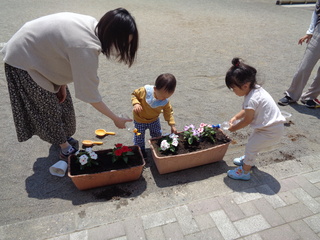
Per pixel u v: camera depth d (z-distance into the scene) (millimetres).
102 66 5500
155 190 2529
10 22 7867
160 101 2656
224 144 2727
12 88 2301
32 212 2301
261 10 12320
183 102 4223
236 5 13180
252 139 2502
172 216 2207
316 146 3250
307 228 2127
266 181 2619
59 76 2248
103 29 1914
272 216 2223
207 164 2896
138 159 2602
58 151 3047
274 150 3152
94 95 2102
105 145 3186
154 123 2916
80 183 2404
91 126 3527
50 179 2658
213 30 8594
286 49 7012
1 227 2098
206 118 3812
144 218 2186
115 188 2547
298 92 4070
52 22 2000
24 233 2061
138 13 10305
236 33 8367
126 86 4684
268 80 5102
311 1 14969
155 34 7859
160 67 5555
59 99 2654
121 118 2340
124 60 2072
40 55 2098
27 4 10383
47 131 2566
